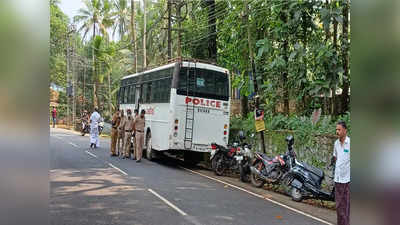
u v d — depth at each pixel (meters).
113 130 15.65
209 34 17.05
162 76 13.68
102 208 6.87
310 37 11.89
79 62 44.41
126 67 39.28
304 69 11.52
